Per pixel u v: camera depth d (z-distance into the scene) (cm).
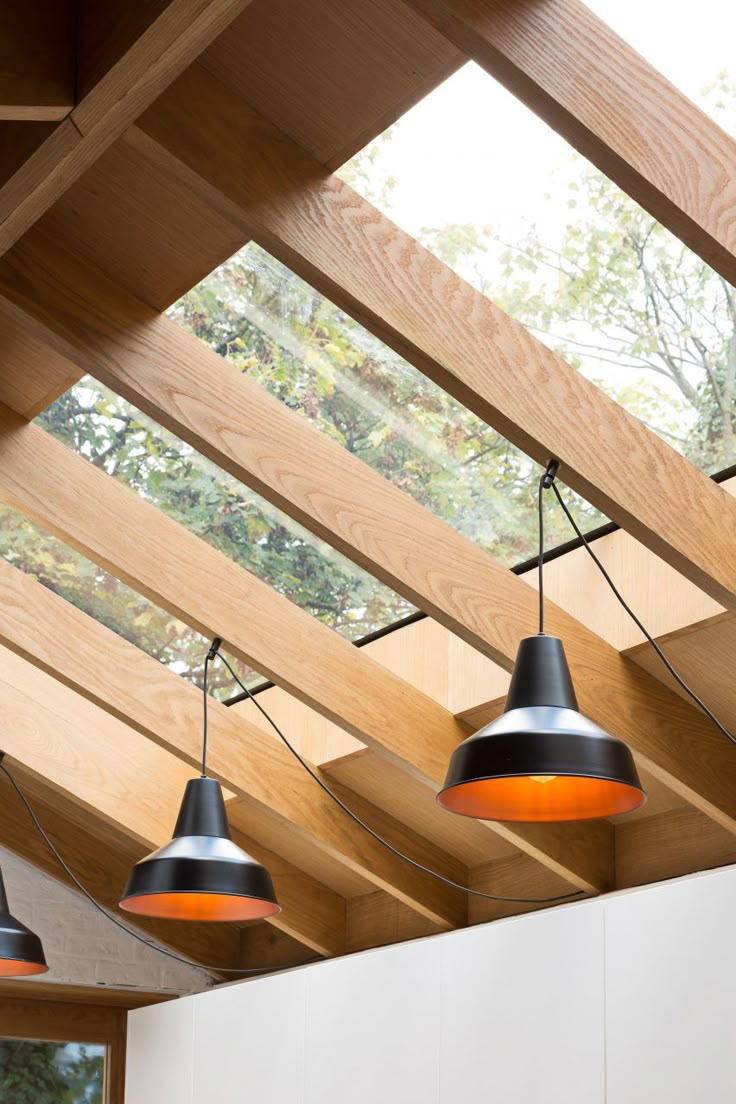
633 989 341
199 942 577
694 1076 318
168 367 304
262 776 442
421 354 261
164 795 485
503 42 217
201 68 250
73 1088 564
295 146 256
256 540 384
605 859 418
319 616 420
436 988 405
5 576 404
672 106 229
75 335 294
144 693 421
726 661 338
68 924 552
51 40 214
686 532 283
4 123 236
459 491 348
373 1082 419
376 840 462
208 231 283
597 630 357
